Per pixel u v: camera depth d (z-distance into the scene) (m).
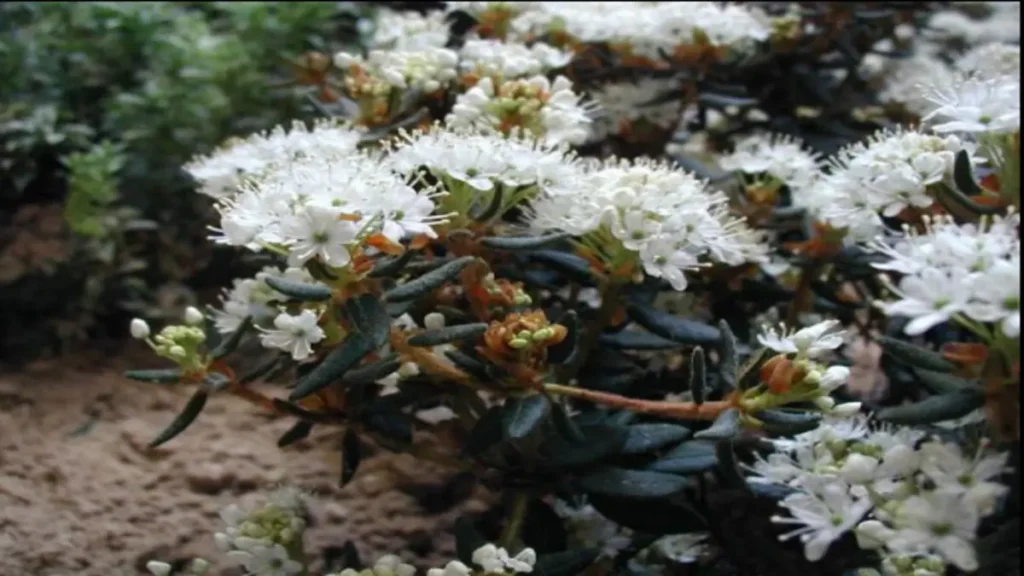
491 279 0.51
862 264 0.56
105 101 0.78
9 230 0.73
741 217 0.58
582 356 0.54
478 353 0.50
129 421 0.65
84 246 0.71
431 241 0.51
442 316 0.50
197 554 0.57
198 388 0.51
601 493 0.50
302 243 0.47
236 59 0.76
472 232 0.51
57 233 0.72
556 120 0.56
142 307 0.73
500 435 0.50
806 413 0.48
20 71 0.77
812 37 0.69
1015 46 0.67
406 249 0.49
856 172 0.52
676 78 0.66
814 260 0.56
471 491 0.61
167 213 0.76
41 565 0.56
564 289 0.59
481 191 0.51
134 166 0.75
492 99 0.56
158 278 0.76
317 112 0.64
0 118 0.74
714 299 0.58
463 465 0.53
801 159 0.59
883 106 0.69
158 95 0.75
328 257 0.47
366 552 0.58
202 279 0.77
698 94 0.65
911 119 0.68
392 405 0.52
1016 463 0.47
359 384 0.51
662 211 0.51
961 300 0.45
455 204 0.51
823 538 0.46
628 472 0.50
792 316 0.58
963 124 0.49
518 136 0.55
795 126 0.68
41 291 0.72
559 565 0.50
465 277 0.51
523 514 0.52
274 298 0.53
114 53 0.80
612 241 0.51
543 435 0.51
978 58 0.61
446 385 0.52
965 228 0.47
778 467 0.49
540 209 0.52
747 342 0.57
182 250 0.76
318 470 0.62
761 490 0.51
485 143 0.51
